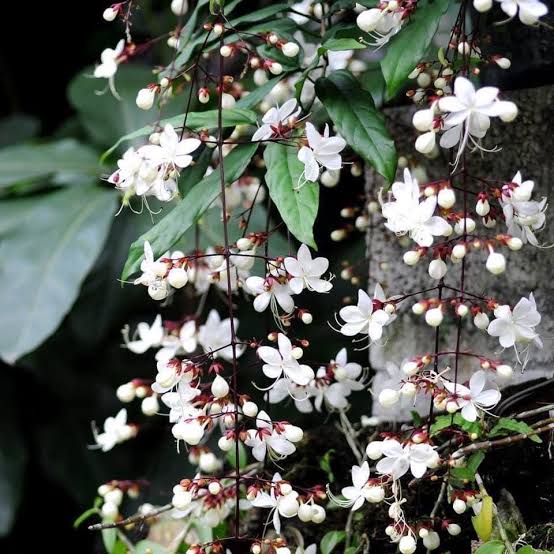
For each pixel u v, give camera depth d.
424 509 1.97
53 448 2.58
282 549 1.86
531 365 1.98
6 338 2.18
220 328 2.00
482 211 1.85
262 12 1.97
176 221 1.88
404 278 2.03
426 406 2.02
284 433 1.87
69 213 2.26
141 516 1.98
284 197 1.85
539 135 1.97
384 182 2.03
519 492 1.95
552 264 1.97
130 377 2.58
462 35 1.89
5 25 3.19
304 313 1.90
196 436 1.85
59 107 3.33
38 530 2.78
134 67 2.53
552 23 1.94
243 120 1.91
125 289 2.46
